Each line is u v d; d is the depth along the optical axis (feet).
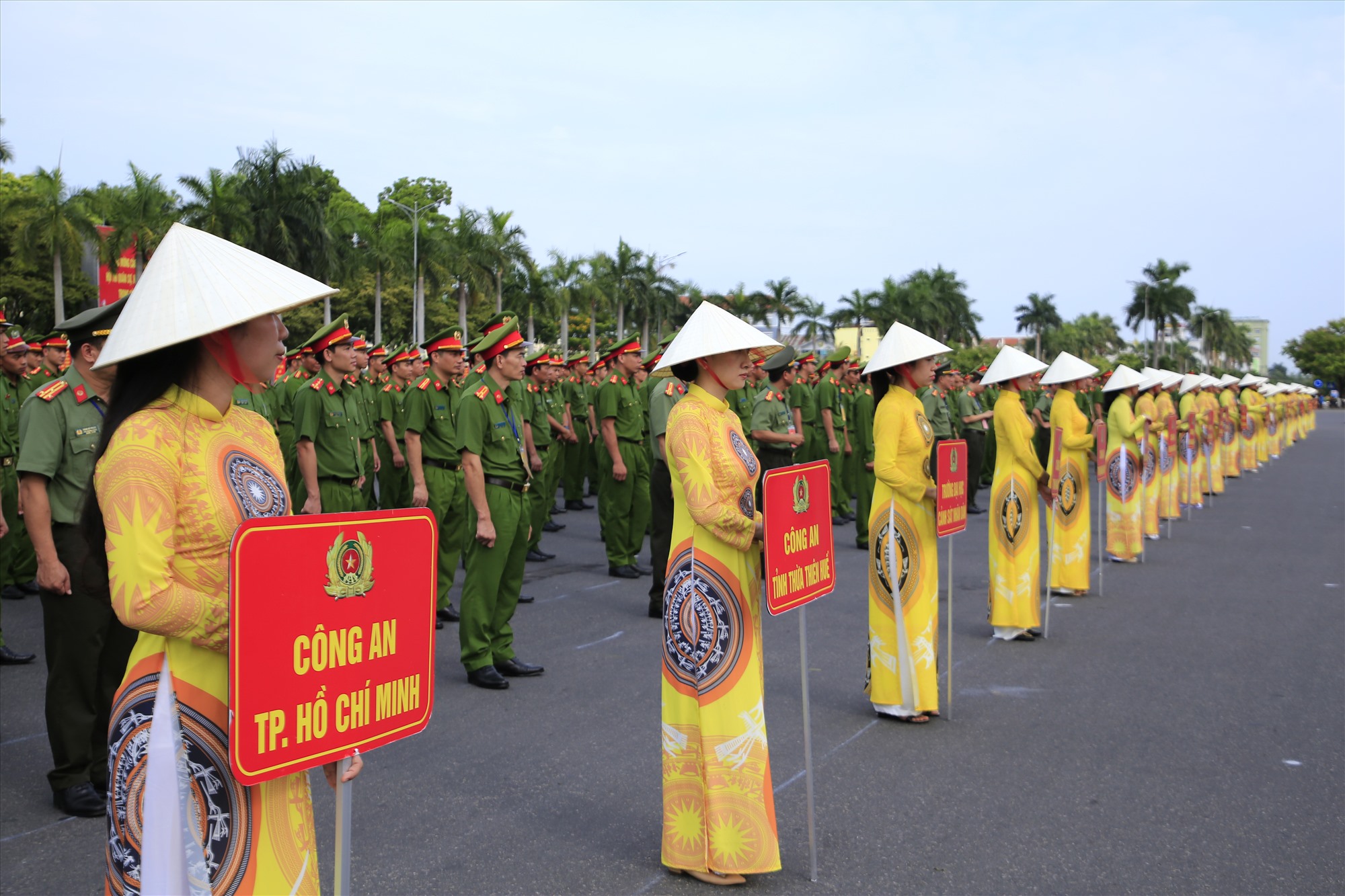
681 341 12.82
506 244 180.75
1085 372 29.68
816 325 225.76
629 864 13.17
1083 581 30.83
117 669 15.44
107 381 15.46
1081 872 12.93
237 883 7.58
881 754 17.29
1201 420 56.34
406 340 188.14
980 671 22.57
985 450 55.77
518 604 28.68
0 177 173.99
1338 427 163.84
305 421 24.45
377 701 8.01
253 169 148.05
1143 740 18.01
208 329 7.28
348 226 174.50
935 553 19.08
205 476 7.53
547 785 15.84
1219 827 14.33
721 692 12.57
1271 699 20.45
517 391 22.95
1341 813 14.80
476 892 12.35
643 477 33.73
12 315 151.94
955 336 245.24
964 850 13.57
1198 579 33.94
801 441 33.32
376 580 7.95
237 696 6.98
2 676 21.67
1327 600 30.32
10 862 13.14
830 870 12.98
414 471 26.99
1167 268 277.85
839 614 28.58
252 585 7.06
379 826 14.29
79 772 14.85
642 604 29.40
